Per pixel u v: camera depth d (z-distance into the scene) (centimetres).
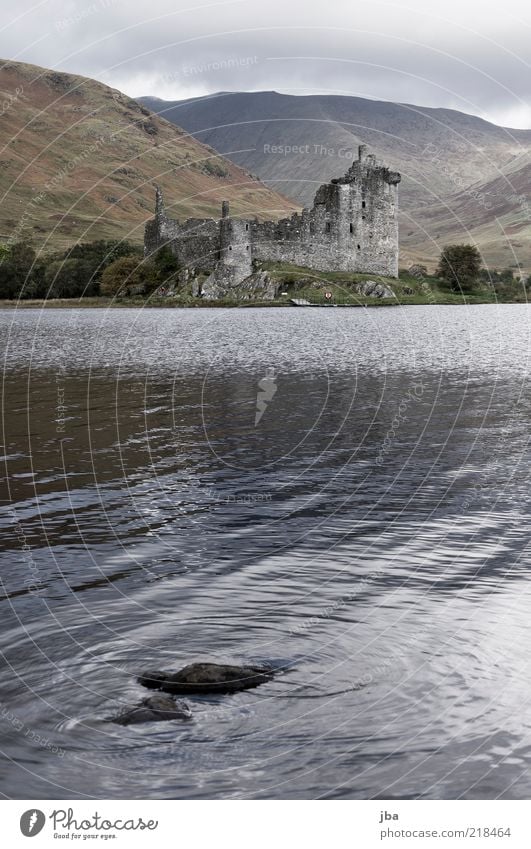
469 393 3597
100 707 1062
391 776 951
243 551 1614
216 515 1842
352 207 11862
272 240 11675
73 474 2197
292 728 1019
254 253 11669
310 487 2066
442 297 12106
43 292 12525
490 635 1241
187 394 3600
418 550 1606
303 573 1496
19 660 1180
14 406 3309
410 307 11106
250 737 1005
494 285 13662
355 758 976
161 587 1436
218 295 11369
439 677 1125
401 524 1767
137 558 1579
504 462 2306
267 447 2514
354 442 2581
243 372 4388
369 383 3931
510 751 981
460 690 1093
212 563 1550
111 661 1176
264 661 1173
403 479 2134
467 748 987
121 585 1447
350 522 1786
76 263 12781
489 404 3297
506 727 1020
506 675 1127
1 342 6531
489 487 2048
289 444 2558
